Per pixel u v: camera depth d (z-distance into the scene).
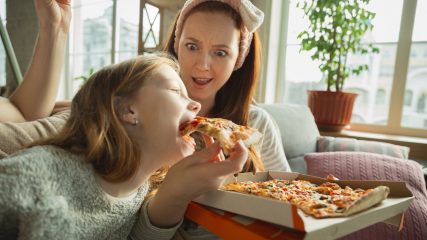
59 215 0.50
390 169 1.33
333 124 1.98
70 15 0.87
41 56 0.84
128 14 3.07
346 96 1.92
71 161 0.56
